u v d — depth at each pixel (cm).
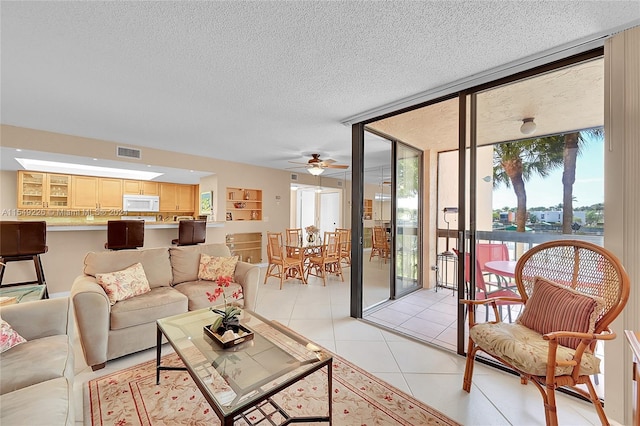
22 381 133
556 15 151
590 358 144
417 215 443
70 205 567
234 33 169
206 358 162
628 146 159
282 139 412
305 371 149
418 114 300
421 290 436
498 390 191
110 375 205
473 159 239
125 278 251
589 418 163
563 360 137
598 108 202
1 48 182
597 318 147
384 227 414
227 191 602
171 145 449
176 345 174
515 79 215
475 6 146
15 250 294
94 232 395
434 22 158
